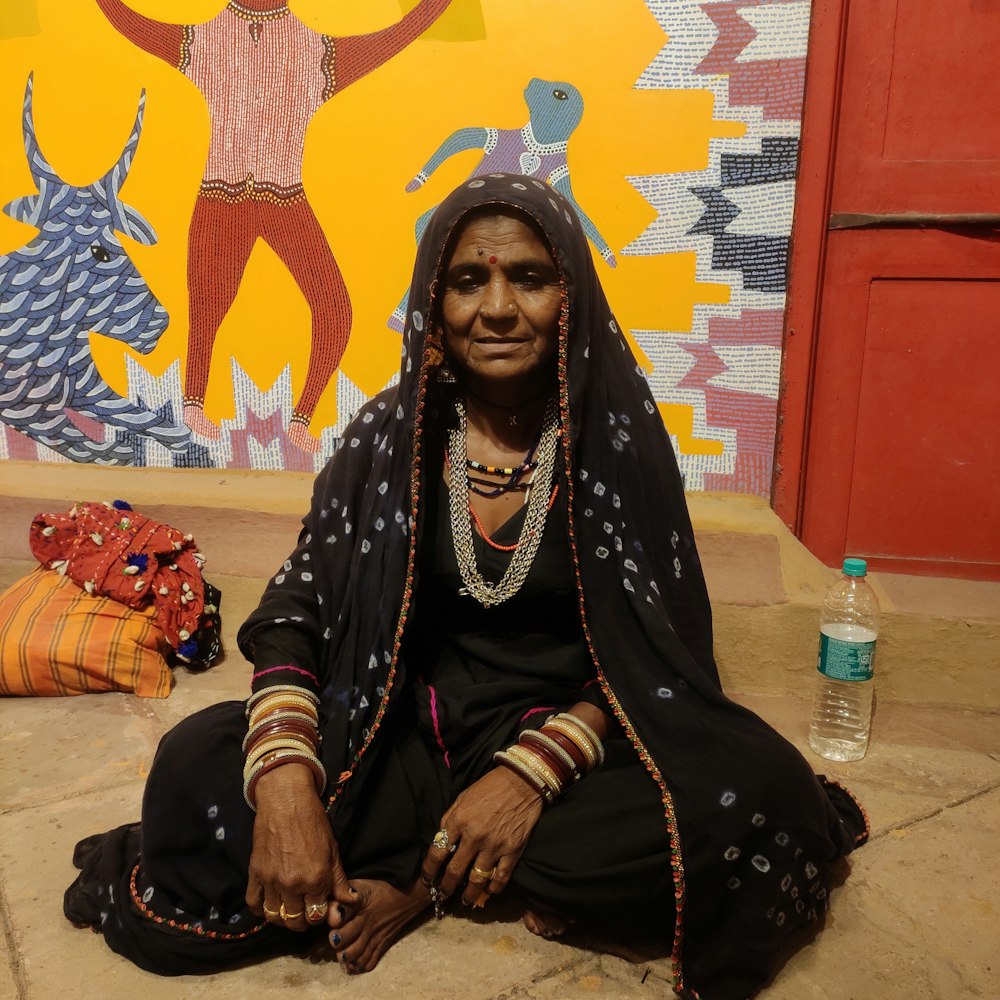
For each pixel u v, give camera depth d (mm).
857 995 1474
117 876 1572
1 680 2461
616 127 2486
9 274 2916
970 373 2525
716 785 1462
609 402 1628
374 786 1562
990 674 2432
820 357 2574
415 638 1737
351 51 2584
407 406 1562
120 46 2711
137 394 2934
